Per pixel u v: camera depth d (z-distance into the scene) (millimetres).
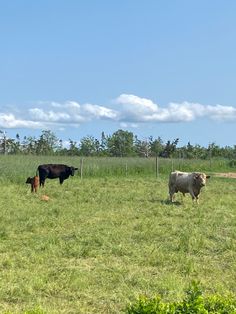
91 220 17172
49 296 9289
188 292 6367
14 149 72812
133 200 22375
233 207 20891
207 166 48000
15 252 12422
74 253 12258
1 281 9883
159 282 9961
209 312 6098
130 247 13055
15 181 29844
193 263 11508
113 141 80438
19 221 16609
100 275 10547
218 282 10289
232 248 13156
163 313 5906
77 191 25328
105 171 38281
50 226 15969
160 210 19297
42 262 11539
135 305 6148
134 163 42469
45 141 77438
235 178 38125
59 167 29453
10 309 8477
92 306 8820
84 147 78500
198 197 22219
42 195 23234
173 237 14406
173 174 22484
